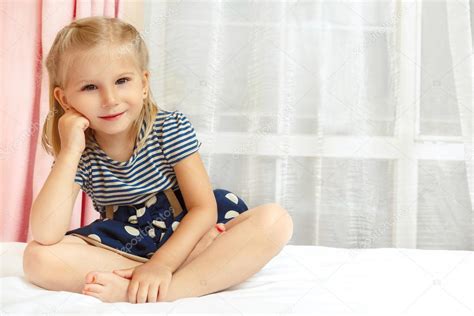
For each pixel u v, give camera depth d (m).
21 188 1.76
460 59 1.78
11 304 0.93
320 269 1.20
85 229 1.18
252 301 0.97
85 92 1.15
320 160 1.81
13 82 1.75
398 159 1.81
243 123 1.82
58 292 0.99
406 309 0.93
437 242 1.83
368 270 1.17
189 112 1.81
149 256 1.19
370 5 1.81
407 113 1.80
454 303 0.97
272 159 1.81
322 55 1.80
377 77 1.81
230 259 1.06
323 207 1.82
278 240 1.08
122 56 1.15
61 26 1.72
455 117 1.81
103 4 1.73
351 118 1.81
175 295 1.02
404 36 1.80
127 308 0.92
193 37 1.80
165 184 1.23
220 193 1.32
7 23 1.75
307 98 1.81
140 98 1.19
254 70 1.80
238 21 1.81
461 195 1.82
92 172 1.23
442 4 1.80
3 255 1.34
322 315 0.90
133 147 1.23
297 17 1.80
